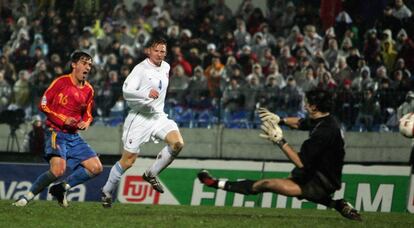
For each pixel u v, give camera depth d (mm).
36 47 83250
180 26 83938
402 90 68625
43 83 76875
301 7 82812
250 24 82250
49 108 38875
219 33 83000
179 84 72812
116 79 74875
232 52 77875
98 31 84625
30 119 68688
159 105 41531
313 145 33531
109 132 68938
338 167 34281
